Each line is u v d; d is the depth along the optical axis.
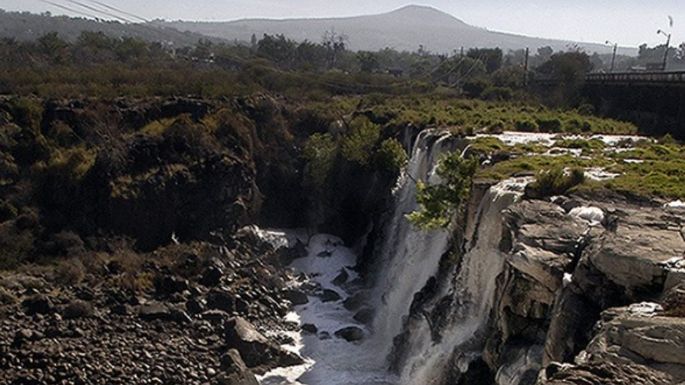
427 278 39.88
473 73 145.00
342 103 81.94
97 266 49.53
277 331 43.50
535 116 68.44
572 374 14.27
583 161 38.97
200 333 41.00
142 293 46.19
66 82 78.00
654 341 14.83
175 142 62.03
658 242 20.73
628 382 13.65
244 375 35.78
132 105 68.00
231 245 57.38
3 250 49.28
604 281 19.48
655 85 66.50
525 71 120.00
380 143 63.28
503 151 43.25
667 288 18.00
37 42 138.62
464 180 37.56
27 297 43.69
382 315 44.53
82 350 37.31
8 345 36.97
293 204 65.94
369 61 183.75
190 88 80.06
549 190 30.09
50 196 55.84
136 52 133.12
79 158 58.38
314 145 66.06
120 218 55.56
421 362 32.56
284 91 91.44
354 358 40.16
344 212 63.16
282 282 51.66
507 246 26.05
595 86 88.88
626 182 31.36
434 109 75.62
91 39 147.25
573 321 19.06
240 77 96.25
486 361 25.42
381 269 51.00
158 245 56.19
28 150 58.56
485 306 28.81
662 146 47.03
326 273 56.16
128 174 57.88
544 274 21.59
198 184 59.81
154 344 38.97
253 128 69.00
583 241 22.81
